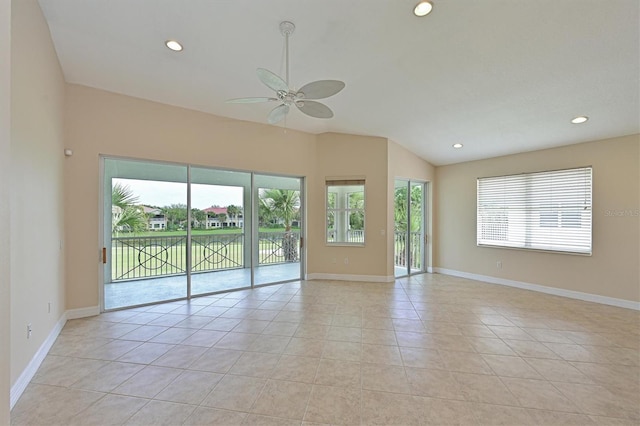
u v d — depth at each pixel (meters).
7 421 0.99
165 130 4.19
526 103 3.65
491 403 2.00
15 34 2.06
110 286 3.98
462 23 2.53
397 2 2.32
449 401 2.02
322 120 4.96
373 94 3.86
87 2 2.41
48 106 2.79
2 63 0.95
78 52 3.05
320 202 5.69
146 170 4.18
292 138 5.41
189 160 4.38
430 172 6.41
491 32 2.61
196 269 4.59
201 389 2.15
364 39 2.77
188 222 4.48
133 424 1.79
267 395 2.08
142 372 2.37
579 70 2.95
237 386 2.19
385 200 5.44
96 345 2.86
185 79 3.57
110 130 3.79
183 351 2.74
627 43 2.54
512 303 4.24
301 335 3.12
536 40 2.64
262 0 2.32
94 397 2.04
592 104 3.47
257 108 4.46
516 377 2.32
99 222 3.78
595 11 2.29
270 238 5.35
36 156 2.47
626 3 2.20
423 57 3.03
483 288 5.10
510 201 5.28
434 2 2.31
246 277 5.09
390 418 1.85
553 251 4.68
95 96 3.70
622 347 2.83
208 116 4.55
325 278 5.72
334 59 3.10
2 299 0.96
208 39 2.82
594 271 4.28
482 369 2.44
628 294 3.99
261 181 5.22
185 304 4.20
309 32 2.69
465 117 4.25
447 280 5.71
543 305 4.14
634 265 3.94
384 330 3.26
